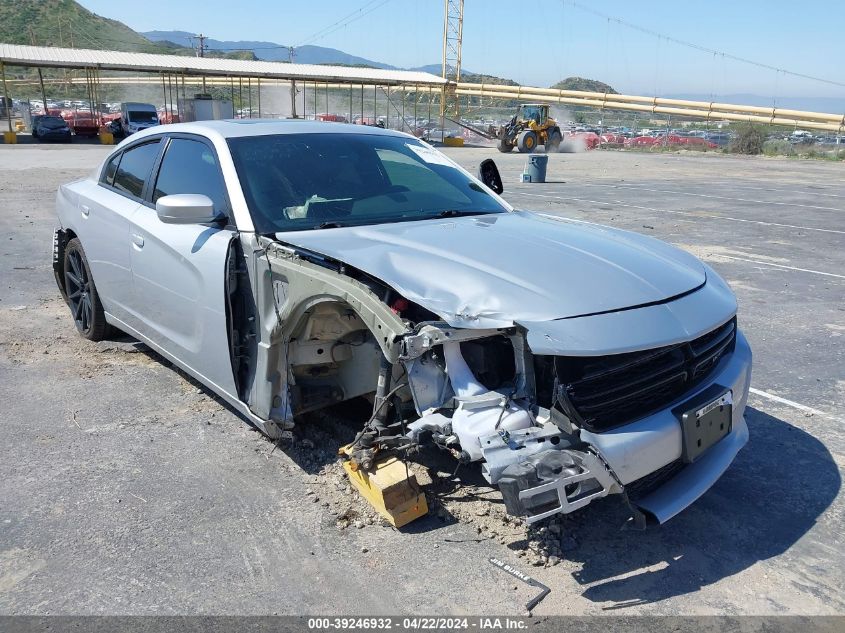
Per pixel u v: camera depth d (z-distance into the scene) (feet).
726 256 28.53
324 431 12.05
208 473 10.77
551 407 7.98
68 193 16.84
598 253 9.95
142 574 8.39
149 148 14.38
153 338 13.65
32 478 10.54
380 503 9.47
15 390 13.87
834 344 17.63
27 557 8.68
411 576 8.43
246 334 10.88
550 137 118.21
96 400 13.47
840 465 11.47
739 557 8.98
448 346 8.55
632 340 8.09
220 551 8.86
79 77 329.11
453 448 8.59
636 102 179.42
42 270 23.98
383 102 217.97
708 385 9.27
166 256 12.37
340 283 9.06
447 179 13.64
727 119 164.86
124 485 10.39
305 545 9.00
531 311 8.17
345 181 12.30
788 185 61.82
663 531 9.50
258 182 11.55
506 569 8.57
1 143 113.80
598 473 7.76
